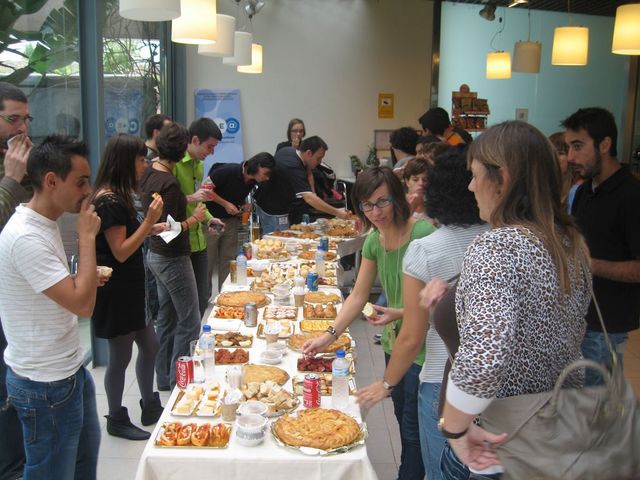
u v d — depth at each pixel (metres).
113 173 2.99
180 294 3.72
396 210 2.37
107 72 4.63
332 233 5.32
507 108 8.49
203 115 7.84
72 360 2.09
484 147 1.40
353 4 7.88
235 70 7.83
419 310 1.96
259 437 1.91
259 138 7.99
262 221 5.73
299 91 7.96
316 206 5.64
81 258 2.02
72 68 3.89
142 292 3.21
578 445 1.26
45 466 2.08
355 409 2.15
